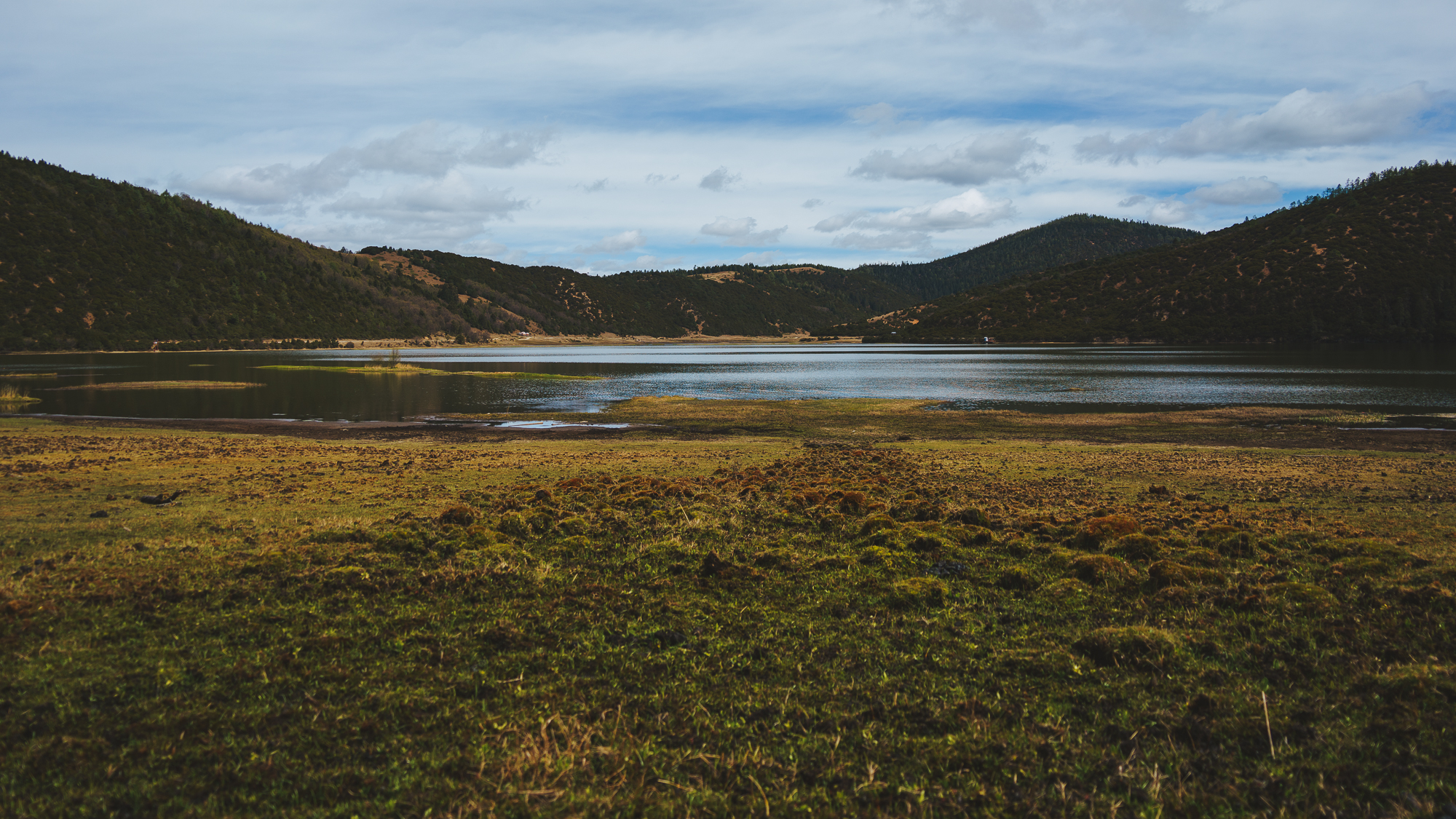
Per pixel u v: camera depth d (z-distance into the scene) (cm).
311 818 440
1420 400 4244
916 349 15675
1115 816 451
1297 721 552
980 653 679
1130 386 5500
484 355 13312
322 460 2072
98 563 888
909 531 1052
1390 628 706
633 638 707
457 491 1522
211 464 1950
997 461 2100
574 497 1323
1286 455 2239
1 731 510
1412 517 1275
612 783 482
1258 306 15212
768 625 745
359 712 559
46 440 2528
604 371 8112
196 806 448
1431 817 440
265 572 854
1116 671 639
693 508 1218
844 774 493
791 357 12088
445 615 751
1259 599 778
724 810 456
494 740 527
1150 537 995
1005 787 482
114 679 591
